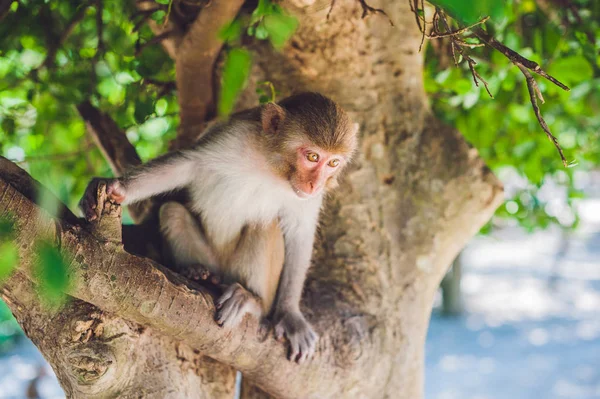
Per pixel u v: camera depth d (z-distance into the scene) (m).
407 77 6.67
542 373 20.19
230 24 5.30
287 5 6.03
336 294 6.33
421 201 6.59
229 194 6.22
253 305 5.49
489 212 6.73
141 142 8.43
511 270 36.25
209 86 6.58
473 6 3.19
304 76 6.56
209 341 5.13
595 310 27.86
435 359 22.09
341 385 5.88
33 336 4.75
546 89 7.90
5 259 3.37
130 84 6.94
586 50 8.14
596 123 9.98
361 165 6.56
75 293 4.46
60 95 7.46
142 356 5.04
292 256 6.22
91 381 4.64
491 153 9.34
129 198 5.81
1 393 18.16
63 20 7.52
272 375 5.57
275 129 6.04
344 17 6.27
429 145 6.68
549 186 10.36
